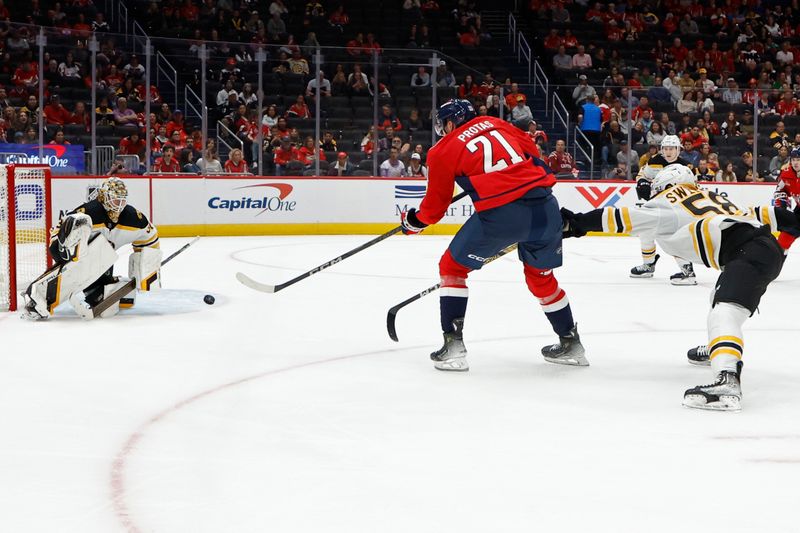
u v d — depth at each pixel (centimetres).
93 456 357
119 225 680
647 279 965
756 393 460
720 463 350
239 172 1452
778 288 885
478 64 2011
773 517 296
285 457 355
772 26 2297
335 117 1499
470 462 350
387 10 2058
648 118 1562
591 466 346
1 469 342
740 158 1558
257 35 1902
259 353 556
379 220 1522
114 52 1380
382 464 347
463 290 506
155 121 1410
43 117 1329
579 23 2167
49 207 813
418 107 1541
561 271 1040
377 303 764
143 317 682
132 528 286
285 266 1044
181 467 344
